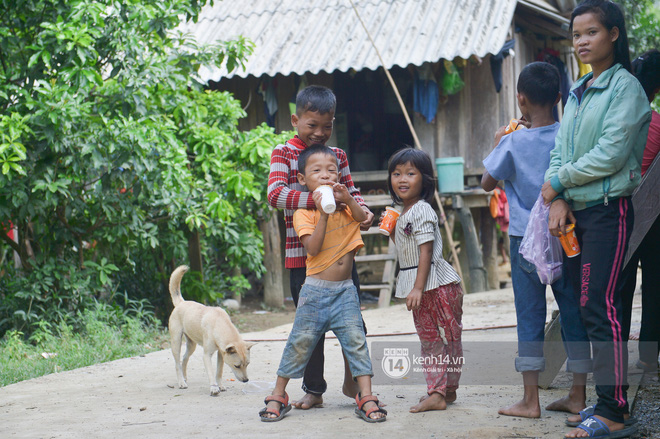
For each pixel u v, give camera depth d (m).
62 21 6.72
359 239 3.63
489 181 3.73
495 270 11.64
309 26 11.72
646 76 4.07
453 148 11.16
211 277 9.63
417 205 3.63
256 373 4.97
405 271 3.68
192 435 3.29
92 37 7.09
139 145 6.73
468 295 9.70
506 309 7.98
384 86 11.66
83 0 7.04
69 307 7.54
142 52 7.41
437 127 11.21
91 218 7.34
